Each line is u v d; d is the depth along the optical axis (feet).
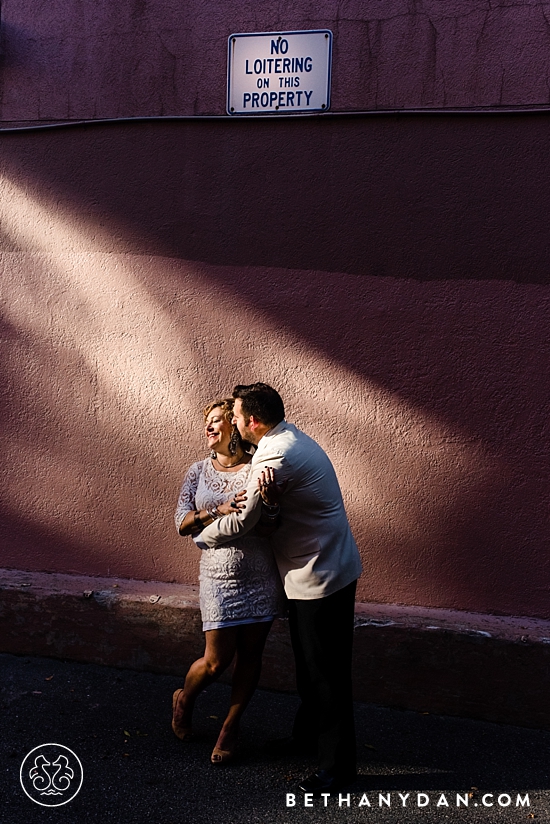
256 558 11.10
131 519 14.58
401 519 13.58
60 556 14.90
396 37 13.20
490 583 13.33
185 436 14.29
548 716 12.67
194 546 14.37
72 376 14.70
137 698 13.11
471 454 13.29
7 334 14.93
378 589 13.73
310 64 13.47
